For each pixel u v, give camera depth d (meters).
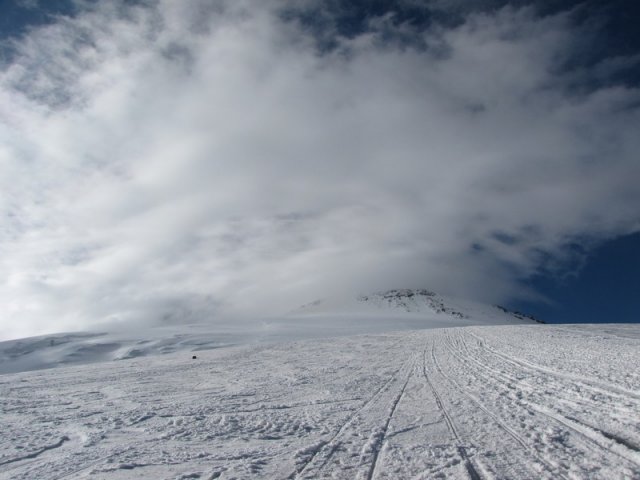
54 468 5.50
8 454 6.35
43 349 67.81
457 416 7.49
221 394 12.18
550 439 5.66
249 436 6.87
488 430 6.36
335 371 16.95
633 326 31.17
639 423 6.04
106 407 10.70
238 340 65.88
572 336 23.88
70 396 13.05
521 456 5.04
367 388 11.95
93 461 5.74
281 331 80.12
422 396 9.98
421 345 27.05
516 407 7.88
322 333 77.50
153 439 6.92
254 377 16.31
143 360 27.94
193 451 6.05
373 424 7.30
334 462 5.20
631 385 8.65
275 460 5.41
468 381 11.74
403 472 4.71
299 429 7.22
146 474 5.07
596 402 7.61
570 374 10.94
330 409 9.08
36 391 14.52
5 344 70.81
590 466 4.55
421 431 6.61
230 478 4.75
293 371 17.84
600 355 14.27
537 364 13.62
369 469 4.87
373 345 29.69
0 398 12.94
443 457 5.17
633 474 4.25
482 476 4.45
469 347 22.69
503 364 14.66
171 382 15.78
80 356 60.88
